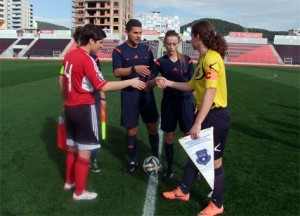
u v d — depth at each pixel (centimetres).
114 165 545
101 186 461
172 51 468
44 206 399
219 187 382
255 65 4994
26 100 1191
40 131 751
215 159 379
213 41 352
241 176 503
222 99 366
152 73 487
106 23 8419
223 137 372
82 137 404
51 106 1080
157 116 529
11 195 426
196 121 350
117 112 1002
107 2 8312
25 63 3803
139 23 490
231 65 4800
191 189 455
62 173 502
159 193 442
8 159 560
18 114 941
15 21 14500
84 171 411
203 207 405
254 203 416
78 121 401
